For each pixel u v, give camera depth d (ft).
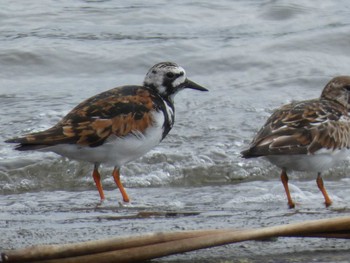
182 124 55.52
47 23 75.82
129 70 68.59
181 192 45.09
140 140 41.78
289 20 78.43
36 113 57.21
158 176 48.16
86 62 68.64
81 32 73.92
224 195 43.91
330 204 41.19
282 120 39.60
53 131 40.42
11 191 46.55
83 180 47.85
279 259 30.30
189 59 69.36
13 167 48.44
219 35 74.18
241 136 54.03
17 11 77.41
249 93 63.31
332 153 40.09
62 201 42.75
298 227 29.96
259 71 68.03
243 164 49.42
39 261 26.66
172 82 43.83
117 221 36.58
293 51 70.90
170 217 37.47
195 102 59.98
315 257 30.60
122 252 27.58
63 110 58.08
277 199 42.65
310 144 39.17
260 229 29.30
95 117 41.01
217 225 35.58
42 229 34.68
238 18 78.33
